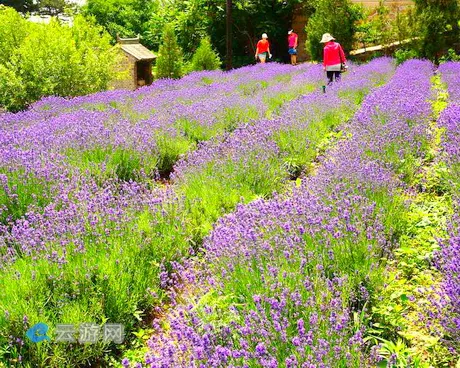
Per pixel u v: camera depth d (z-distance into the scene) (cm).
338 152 681
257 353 280
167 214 530
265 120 927
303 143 808
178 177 700
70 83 1775
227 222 494
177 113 1051
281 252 413
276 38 3284
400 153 673
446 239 436
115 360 376
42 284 393
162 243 479
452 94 1210
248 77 1877
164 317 419
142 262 446
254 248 417
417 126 789
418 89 1238
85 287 401
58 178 619
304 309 335
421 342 359
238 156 696
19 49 1717
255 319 320
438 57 2353
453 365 333
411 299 394
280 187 677
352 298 381
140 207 552
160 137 853
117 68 2522
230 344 307
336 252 420
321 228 445
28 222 502
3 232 496
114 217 500
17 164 619
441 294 357
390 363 298
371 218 484
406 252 465
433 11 2242
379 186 553
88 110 1234
